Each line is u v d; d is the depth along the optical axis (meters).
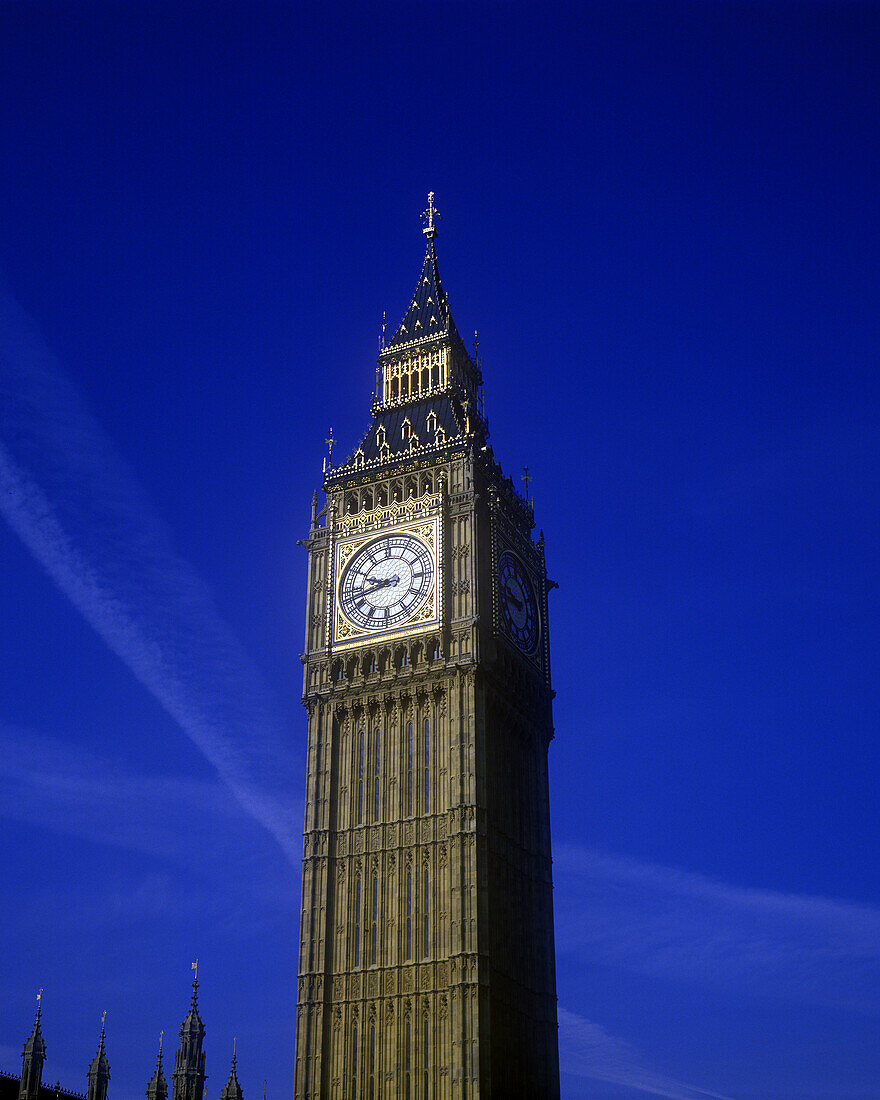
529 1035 108.56
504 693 116.50
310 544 124.00
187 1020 99.81
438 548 117.88
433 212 146.12
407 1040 103.94
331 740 115.94
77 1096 96.44
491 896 108.00
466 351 137.75
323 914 110.00
